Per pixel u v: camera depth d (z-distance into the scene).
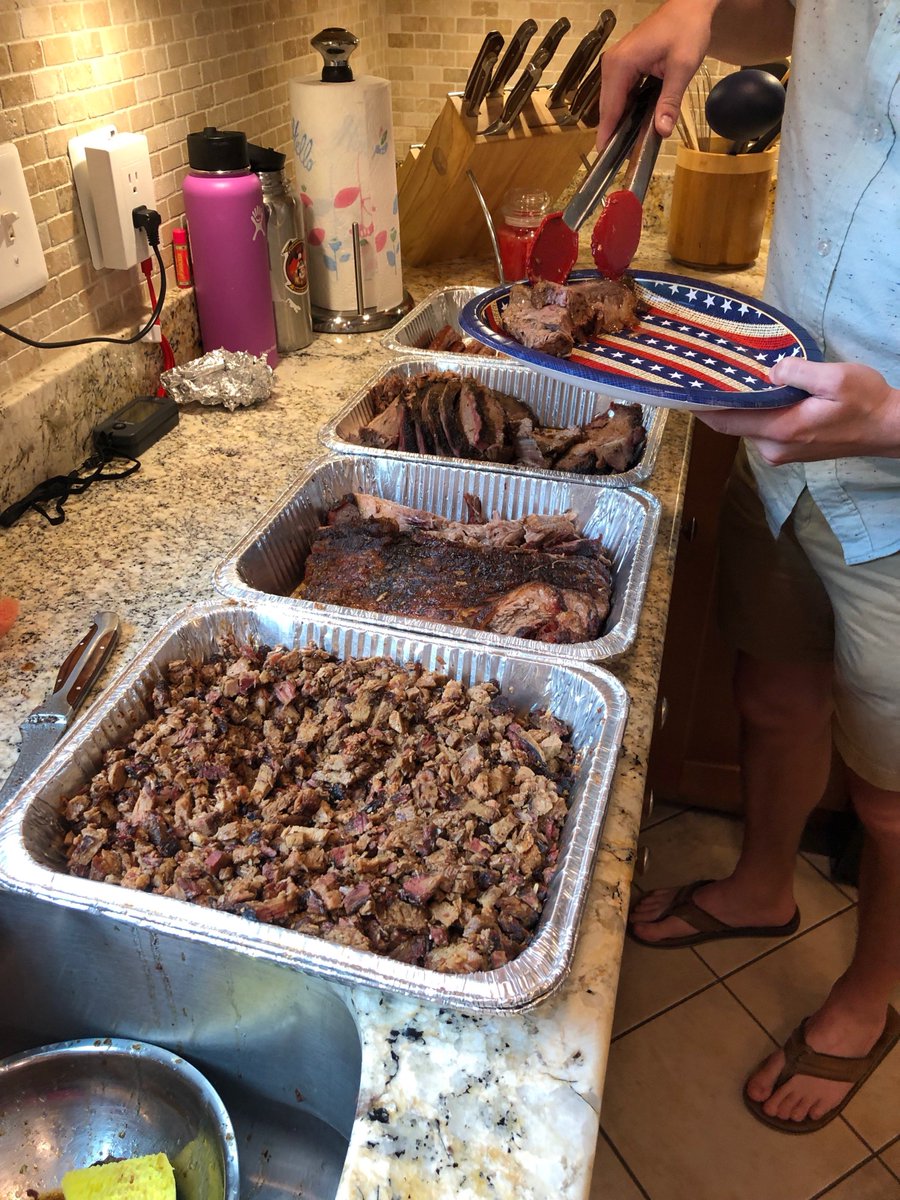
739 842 1.92
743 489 1.33
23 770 0.74
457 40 2.04
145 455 1.23
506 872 0.68
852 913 1.79
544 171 1.83
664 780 1.95
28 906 0.66
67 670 0.83
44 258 1.14
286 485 1.15
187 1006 0.70
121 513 1.10
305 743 0.81
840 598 1.15
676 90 1.10
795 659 1.38
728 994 1.64
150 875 0.67
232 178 1.31
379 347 1.57
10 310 1.10
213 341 1.43
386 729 0.81
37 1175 0.71
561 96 1.73
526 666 0.84
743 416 0.84
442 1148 0.51
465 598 1.01
